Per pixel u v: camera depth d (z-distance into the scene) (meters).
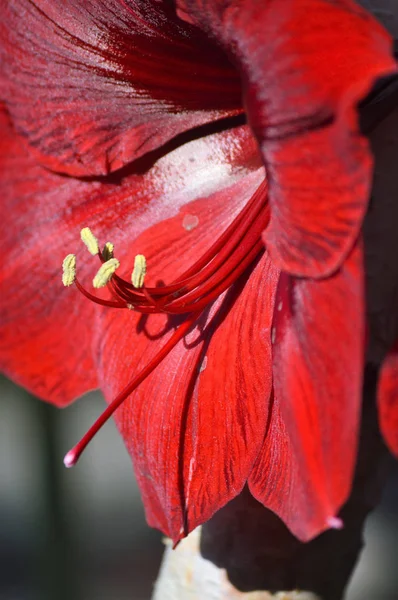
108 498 1.58
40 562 1.21
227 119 0.53
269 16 0.44
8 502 1.58
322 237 0.43
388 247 0.47
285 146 0.44
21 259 0.55
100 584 1.38
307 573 0.52
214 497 0.49
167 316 0.52
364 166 0.42
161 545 1.49
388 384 0.43
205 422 0.49
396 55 0.47
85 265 0.54
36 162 0.54
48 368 0.55
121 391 0.50
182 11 0.48
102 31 0.51
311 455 0.43
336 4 0.43
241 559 0.52
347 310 0.43
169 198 0.54
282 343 0.45
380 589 1.42
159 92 0.52
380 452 0.51
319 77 0.43
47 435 1.18
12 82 0.54
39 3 0.52
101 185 0.54
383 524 1.55
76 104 0.53
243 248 0.50
